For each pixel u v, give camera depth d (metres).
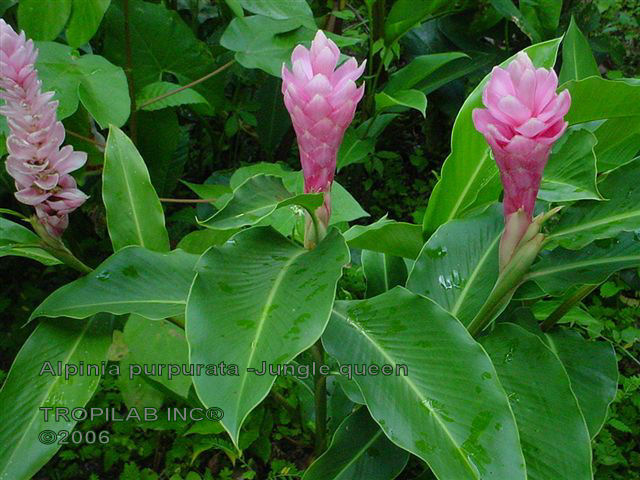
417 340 0.75
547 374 0.79
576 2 1.79
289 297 0.71
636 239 0.84
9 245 0.84
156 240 0.96
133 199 0.96
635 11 2.07
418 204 1.78
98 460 1.20
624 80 0.88
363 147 1.52
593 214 0.84
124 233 0.95
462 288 0.89
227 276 0.74
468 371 0.72
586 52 1.11
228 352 0.67
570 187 0.83
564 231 0.84
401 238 0.96
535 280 0.85
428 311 0.76
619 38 2.01
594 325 1.25
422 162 1.85
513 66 0.66
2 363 1.36
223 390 0.65
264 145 1.71
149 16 1.37
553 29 1.57
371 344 0.75
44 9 1.07
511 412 0.69
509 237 0.75
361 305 0.79
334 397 1.04
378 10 1.52
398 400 0.71
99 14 1.08
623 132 0.93
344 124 0.72
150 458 1.20
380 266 1.05
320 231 0.78
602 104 0.85
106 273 0.86
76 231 1.52
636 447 1.23
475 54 1.73
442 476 0.66
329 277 0.72
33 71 0.75
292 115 0.72
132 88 1.26
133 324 0.94
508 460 0.67
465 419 0.69
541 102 0.66
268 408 1.23
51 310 0.82
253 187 0.76
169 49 1.42
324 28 1.62
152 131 1.42
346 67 0.72
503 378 0.80
